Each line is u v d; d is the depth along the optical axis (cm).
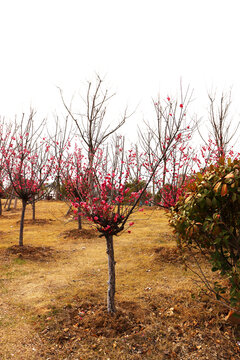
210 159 739
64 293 494
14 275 591
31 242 884
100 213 412
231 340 344
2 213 1579
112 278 416
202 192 341
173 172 705
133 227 1070
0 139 924
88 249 809
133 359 321
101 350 336
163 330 371
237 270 316
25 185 788
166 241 845
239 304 338
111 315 405
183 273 571
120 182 427
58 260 711
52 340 357
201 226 347
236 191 317
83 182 556
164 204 754
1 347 342
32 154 876
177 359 318
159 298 463
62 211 1515
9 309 440
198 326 376
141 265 642
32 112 834
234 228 345
